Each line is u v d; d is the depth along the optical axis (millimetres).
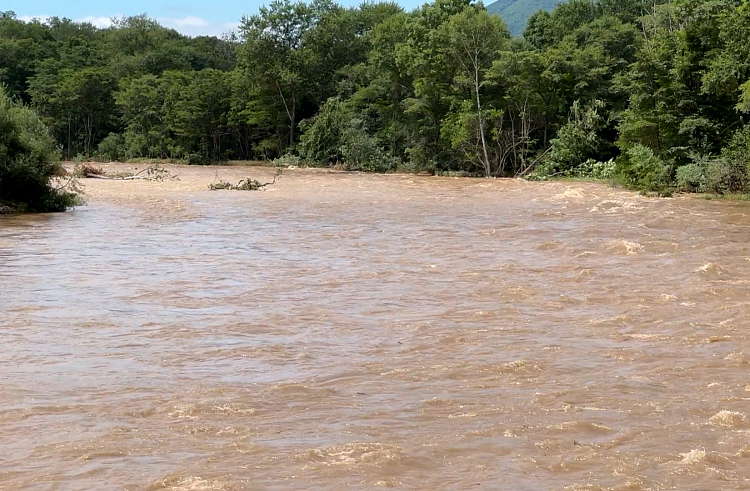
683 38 44000
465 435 7535
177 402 8555
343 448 7176
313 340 11398
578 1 78312
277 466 6777
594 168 51844
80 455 7043
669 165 41250
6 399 8664
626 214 29531
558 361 10227
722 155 40312
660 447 7238
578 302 14047
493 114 56312
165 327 12164
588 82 56281
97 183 49000
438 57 60031
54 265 18234
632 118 45031
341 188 45562
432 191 43156
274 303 13984
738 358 10258
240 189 44375
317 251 20594
